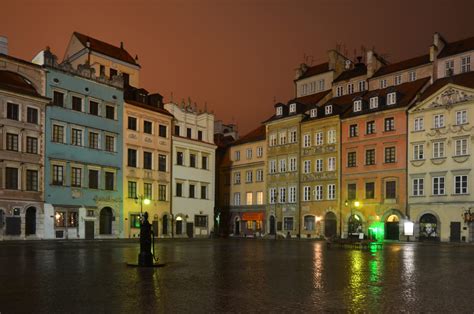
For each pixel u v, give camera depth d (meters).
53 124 55.22
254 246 44.97
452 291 14.76
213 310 11.63
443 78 62.19
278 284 16.22
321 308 11.94
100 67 67.25
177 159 70.69
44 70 54.81
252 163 78.75
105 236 59.72
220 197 83.75
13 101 51.22
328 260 27.00
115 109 62.53
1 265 22.66
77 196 57.06
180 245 45.91
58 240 53.06
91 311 11.42
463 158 54.53
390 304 12.50
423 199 57.62
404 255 31.92
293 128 72.62
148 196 65.88
